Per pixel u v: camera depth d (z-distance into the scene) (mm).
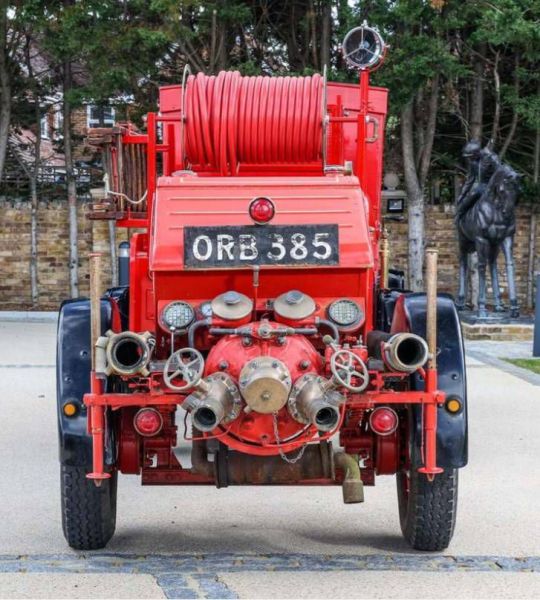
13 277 26672
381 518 7902
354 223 6344
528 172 27188
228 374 5855
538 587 6180
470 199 20594
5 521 7660
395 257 26375
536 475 9273
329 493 8734
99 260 5918
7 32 25688
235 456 6281
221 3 23328
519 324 19891
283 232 6285
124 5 23031
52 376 14727
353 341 6355
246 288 6336
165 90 9117
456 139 27219
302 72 24016
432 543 6766
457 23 21469
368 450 6711
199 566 6566
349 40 7824
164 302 6379
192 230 6289
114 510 7035
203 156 7629
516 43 22625
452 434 6309
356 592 6051
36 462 9641
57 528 7473
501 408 12578
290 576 6355
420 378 6324
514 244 26297
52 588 6094
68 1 23969
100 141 8164
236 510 8156
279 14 25859
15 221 26547
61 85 27781
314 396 5664
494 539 7258
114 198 8195
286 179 6441
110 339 5758
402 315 6637
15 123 27734
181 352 5734
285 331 5926
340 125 7891
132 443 6512
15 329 21297
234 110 7523
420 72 21281
